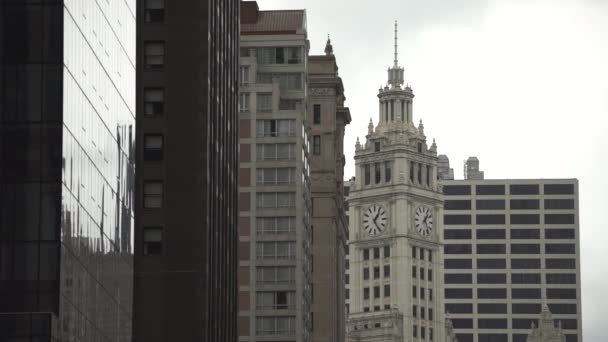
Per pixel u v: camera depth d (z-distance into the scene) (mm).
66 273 131125
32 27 130875
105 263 147375
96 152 143000
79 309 135875
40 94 130375
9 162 129750
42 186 129625
